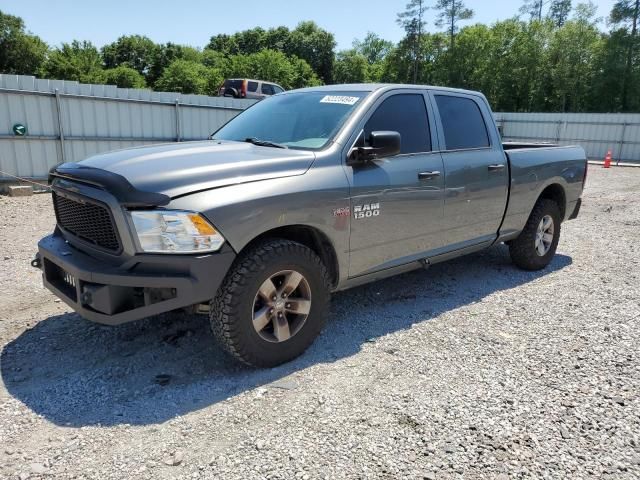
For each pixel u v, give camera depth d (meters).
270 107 4.53
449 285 5.28
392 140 3.67
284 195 3.22
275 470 2.39
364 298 4.83
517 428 2.75
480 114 5.04
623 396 3.09
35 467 2.39
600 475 2.39
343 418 2.82
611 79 51.00
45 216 9.12
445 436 2.67
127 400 3.00
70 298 3.25
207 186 2.99
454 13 62.31
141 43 92.50
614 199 12.42
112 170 3.09
